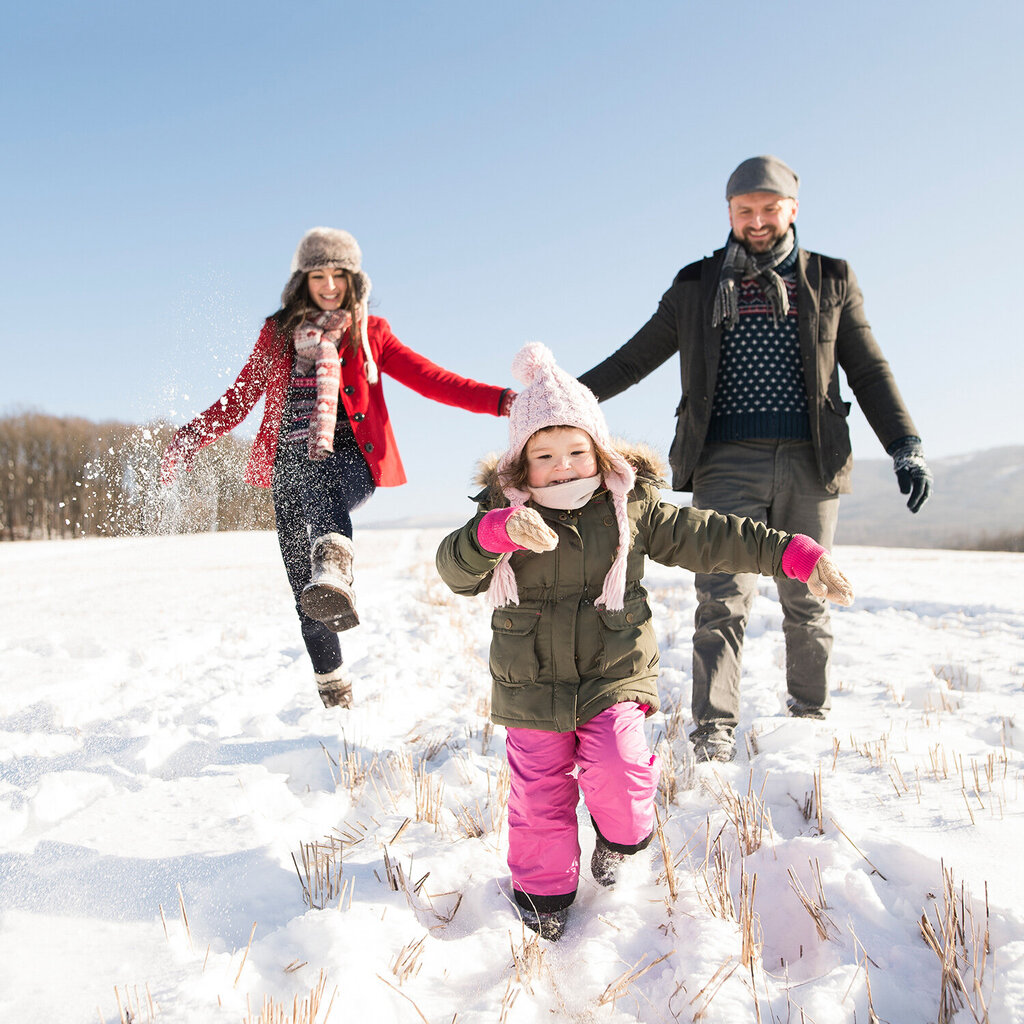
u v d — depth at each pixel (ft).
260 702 15.87
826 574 8.20
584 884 8.41
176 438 13.29
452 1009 6.22
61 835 9.14
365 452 13.35
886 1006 6.00
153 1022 5.79
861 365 12.89
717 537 8.75
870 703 14.71
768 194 12.41
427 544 93.50
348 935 6.79
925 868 7.55
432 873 8.36
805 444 12.57
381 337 14.11
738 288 12.67
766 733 12.27
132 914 7.51
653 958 6.89
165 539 103.30
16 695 16.31
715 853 8.39
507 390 13.58
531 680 8.29
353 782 11.02
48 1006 6.09
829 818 8.89
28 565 64.90
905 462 12.01
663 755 11.08
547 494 8.52
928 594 32.55
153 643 22.90
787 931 7.47
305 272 13.33
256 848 8.64
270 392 13.30
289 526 13.30
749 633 23.57
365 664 19.81
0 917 7.48
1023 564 52.21
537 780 8.08
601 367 13.56
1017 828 8.21
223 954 6.81
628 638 8.39
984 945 6.43
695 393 12.75
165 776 11.78
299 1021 5.72
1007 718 12.25
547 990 6.46
